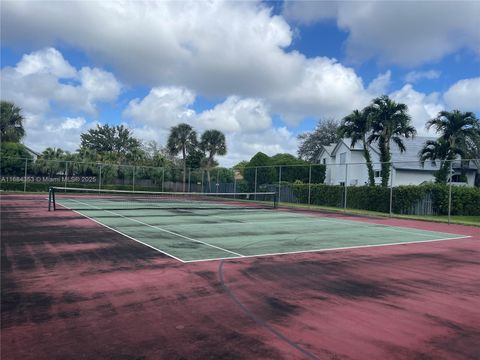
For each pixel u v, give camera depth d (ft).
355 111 113.70
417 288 23.84
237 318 17.95
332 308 19.69
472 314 19.24
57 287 22.36
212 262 29.89
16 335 15.69
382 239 45.44
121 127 264.93
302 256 33.24
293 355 14.28
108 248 34.88
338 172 151.64
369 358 14.20
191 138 164.25
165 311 18.70
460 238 48.37
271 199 115.96
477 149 111.86
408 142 153.58
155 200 114.11
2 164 122.42
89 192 132.36
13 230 44.91
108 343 15.07
